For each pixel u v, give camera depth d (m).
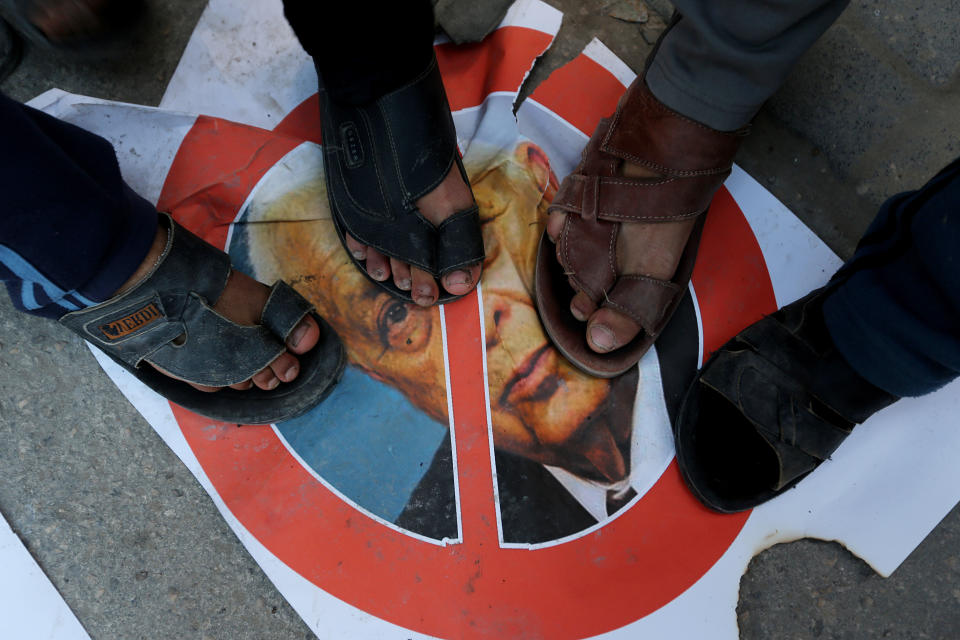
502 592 0.79
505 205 0.90
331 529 0.80
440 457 0.82
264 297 0.77
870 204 0.93
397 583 0.79
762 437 0.77
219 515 0.79
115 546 0.78
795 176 0.93
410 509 0.81
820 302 0.74
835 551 0.82
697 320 0.88
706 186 0.75
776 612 0.80
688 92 0.68
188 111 0.92
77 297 0.63
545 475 0.82
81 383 0.81
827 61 0.96
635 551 0.81
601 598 0.79
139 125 0.89
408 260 0.79
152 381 0.77
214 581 0.78
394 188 0.76
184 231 0.69
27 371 0.81
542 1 0.97
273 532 0.79
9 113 0.53
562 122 0.94
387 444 0.83
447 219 0.78
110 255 0.62
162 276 0.66
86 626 0.76
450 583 0.79
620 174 0.78
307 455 0.82
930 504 0.83
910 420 0.85
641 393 0.85
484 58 0.96
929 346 0.59
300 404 0.79
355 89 0.69
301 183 0.90
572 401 0.85
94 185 0.59
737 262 0.90
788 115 0.95
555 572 0.80
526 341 0.86
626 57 0.97
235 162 0.90
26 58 0.90
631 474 0.83
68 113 0.88
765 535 0.82
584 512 0.82
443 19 0.93
